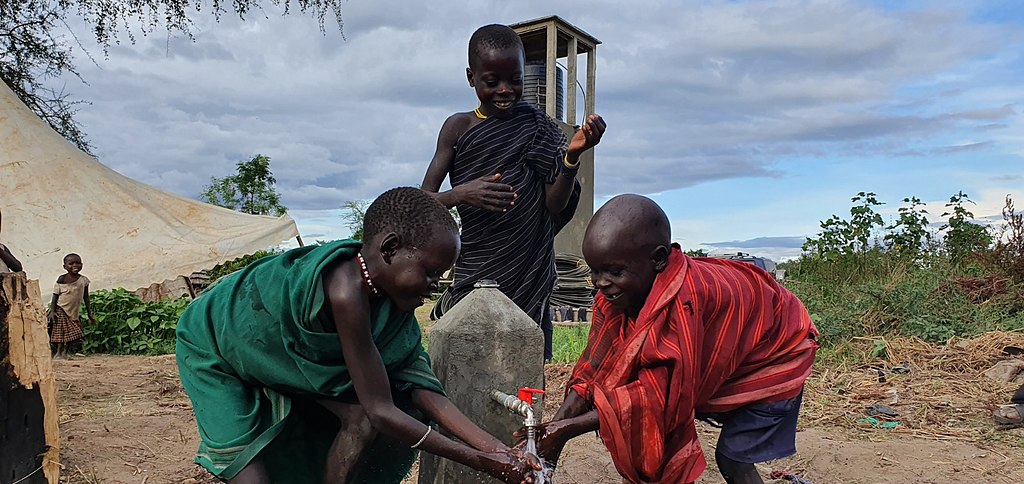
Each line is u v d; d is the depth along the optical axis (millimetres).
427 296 2883
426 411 3119
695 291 3070
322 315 2867
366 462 3309
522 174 3943
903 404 6336
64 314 11172
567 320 14164
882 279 11711
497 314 3533
